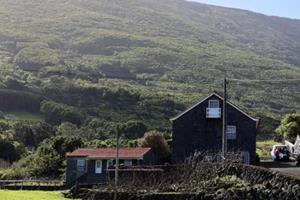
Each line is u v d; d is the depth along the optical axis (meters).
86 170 63.75
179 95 144.62
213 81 185.12
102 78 165.00
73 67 170.12
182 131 65.25
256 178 41.09
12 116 117.25
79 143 77.38
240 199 40.28
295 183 37.50
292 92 176.25
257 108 147.00
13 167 73.44
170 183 46.06
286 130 86.06
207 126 65.00
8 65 168.50
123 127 101.12
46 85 135.75
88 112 118.31
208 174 44.69
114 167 52.19
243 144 64.31
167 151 69.88
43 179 63.03
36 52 190.00
